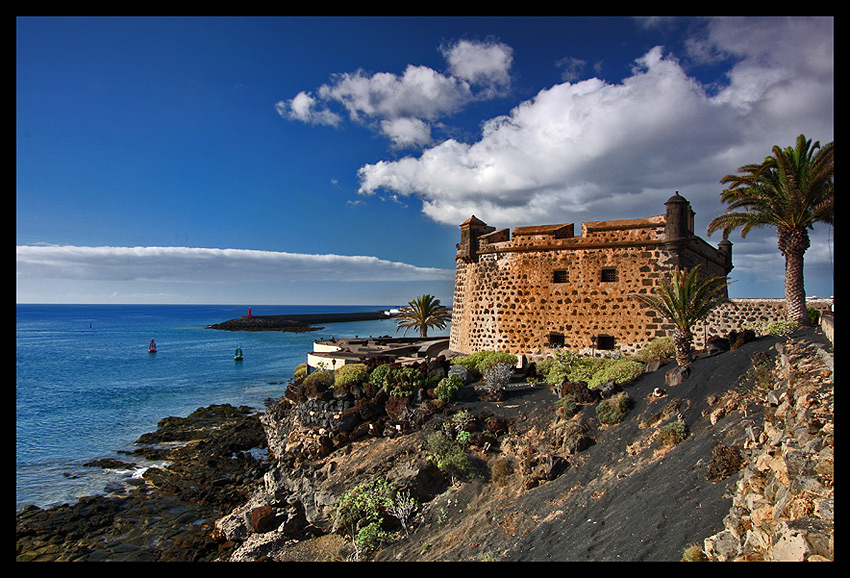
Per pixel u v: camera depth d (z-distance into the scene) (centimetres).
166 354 9362
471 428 2152
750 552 824
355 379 2683
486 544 1498
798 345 1572
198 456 3294
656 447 1573
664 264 2636
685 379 1867
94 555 2038
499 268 3170
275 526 2167
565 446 1856
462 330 3494
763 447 1132
